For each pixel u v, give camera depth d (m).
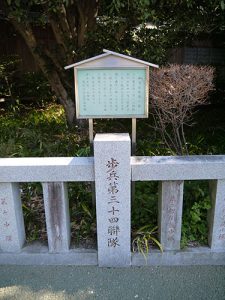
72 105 5.25
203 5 3.85
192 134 4.50
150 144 3.95
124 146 1.97
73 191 2.92
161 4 3.68
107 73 2.17
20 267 2.30
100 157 1.99
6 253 2.31
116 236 2.20
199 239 2.37
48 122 5.45
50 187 2.12
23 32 4.71
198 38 6.07
